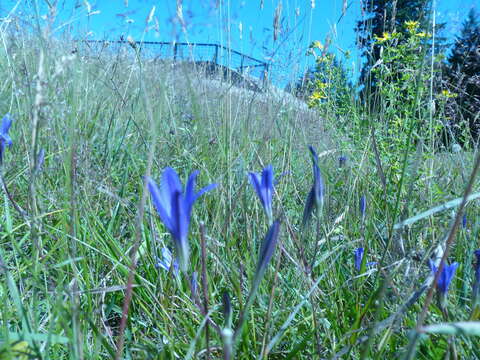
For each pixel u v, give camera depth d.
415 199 0.41
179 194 0.16
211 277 0.30
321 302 0.28
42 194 0.33
